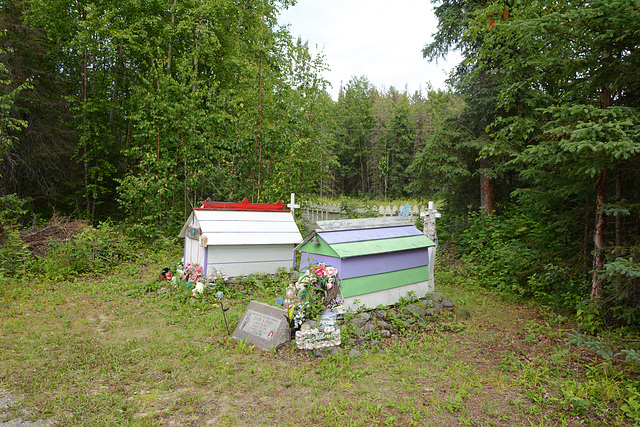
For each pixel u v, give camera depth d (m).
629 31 4.76
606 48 5.30
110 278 8.93
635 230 5.85
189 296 7.27
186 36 15.03
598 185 5.84
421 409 3.65
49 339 5.20
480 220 10.85
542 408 3.72
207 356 4.78
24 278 8.05
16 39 12.98
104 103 14.64
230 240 8.13
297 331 4.98
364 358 4.82
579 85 6.09
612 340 4.86
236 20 16.69
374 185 44.81
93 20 12.92
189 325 5.90
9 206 10.68
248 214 8.97
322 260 6.42
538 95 9.66
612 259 5.20
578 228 7.08
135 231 12.37
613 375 4.36
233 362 4.62
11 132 12.43
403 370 4.51
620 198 5.64
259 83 12.76
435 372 4.51
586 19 4.99
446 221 12.96
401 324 5.87
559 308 7.07
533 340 5.60
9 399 3.67
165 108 12.48
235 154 13.09
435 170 11.23
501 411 3.65
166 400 3.72
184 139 12.91
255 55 15.36
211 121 13.16
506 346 5.43
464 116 11.45
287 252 9.09
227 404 3.68
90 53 15.36
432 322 6.29
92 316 6.37
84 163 15.56
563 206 7.24
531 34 5.38
